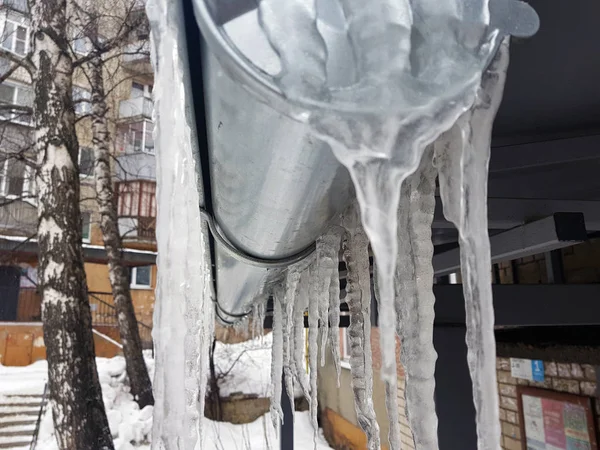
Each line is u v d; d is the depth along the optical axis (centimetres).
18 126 787
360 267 96
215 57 44
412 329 71
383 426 441
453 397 137
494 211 127
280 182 62
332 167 56
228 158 64
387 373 43
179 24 47
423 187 68
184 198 54
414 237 69
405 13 41
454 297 144
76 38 656
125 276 792
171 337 52
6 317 1205
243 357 1062
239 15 43
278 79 40
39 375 982
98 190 783
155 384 51
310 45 41
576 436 295
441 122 40
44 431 721
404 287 73
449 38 43
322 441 810
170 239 51
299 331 158
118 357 1034
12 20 779
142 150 1234
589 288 158
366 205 40
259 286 156
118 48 763
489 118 49
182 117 49
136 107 1172
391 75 39
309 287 126
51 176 500
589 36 84
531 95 110
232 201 79
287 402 372
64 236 492
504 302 156
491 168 137
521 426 357
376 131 39
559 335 306
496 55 47
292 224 78
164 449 50
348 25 42
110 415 729
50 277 483
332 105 39
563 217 112
